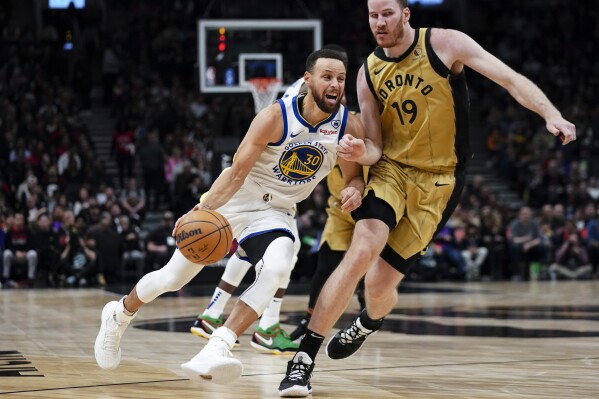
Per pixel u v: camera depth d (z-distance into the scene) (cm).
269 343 543
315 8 2167
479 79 2125
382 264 426
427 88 414
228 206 423
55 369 457
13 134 1587
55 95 1800
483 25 2289
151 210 1584
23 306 921
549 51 2177
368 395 387
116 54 1975
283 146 404
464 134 426
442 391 398
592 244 1505
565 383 421
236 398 377
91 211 1365
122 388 397
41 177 1520
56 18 2050
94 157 1605
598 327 707
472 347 569
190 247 379
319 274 565
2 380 418
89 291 1170
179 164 1622
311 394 389
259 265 395
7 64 1833
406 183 424
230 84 1373
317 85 389
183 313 828
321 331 393
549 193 1708
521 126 1895
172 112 1745
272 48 1393
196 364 360
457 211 1476
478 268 1449
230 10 1590
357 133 414
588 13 2252
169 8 2086
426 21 2320
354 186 419
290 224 425
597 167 1808
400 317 801
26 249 1282
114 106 1856
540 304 959
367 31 2189
